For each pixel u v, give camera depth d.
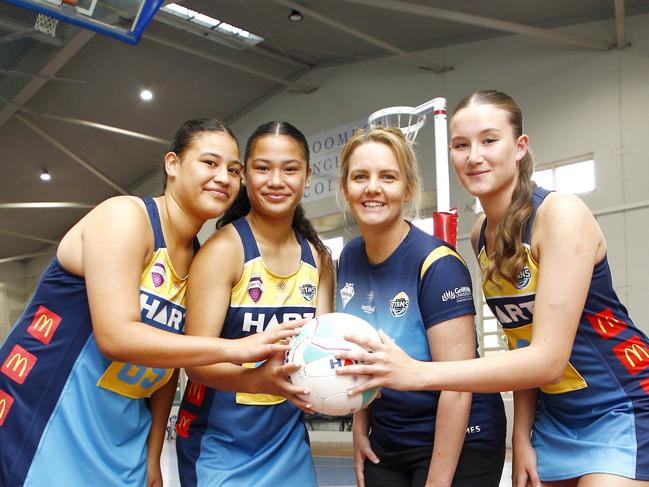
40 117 13.89
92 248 2.05
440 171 4.71
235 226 2.48
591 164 10.14
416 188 2.48
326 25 12.16
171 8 11.47
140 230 2.11
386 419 2.42
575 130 10.31
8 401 2.16
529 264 2.12
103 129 14.36
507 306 2.24
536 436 2.36
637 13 9.90
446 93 12.20
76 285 2.18
